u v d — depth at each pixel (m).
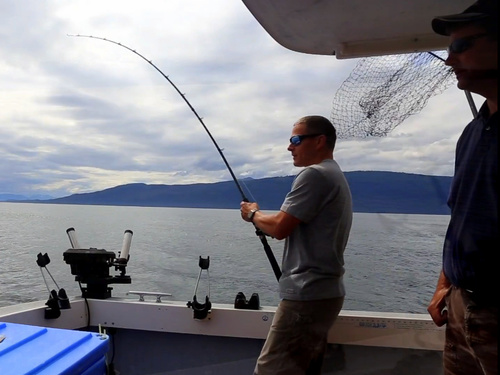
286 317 1.36
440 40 1.23
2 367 0.74
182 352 1.86
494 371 0.87
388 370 1.66
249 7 1.18
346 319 1.66
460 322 0.99
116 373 1.90
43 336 0.90
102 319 1.90
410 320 1.62
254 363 1.79
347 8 1.16
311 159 1.47
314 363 1.37
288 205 1.36
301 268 1.35
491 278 0.86
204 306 1.78
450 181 1.07
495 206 0.85
